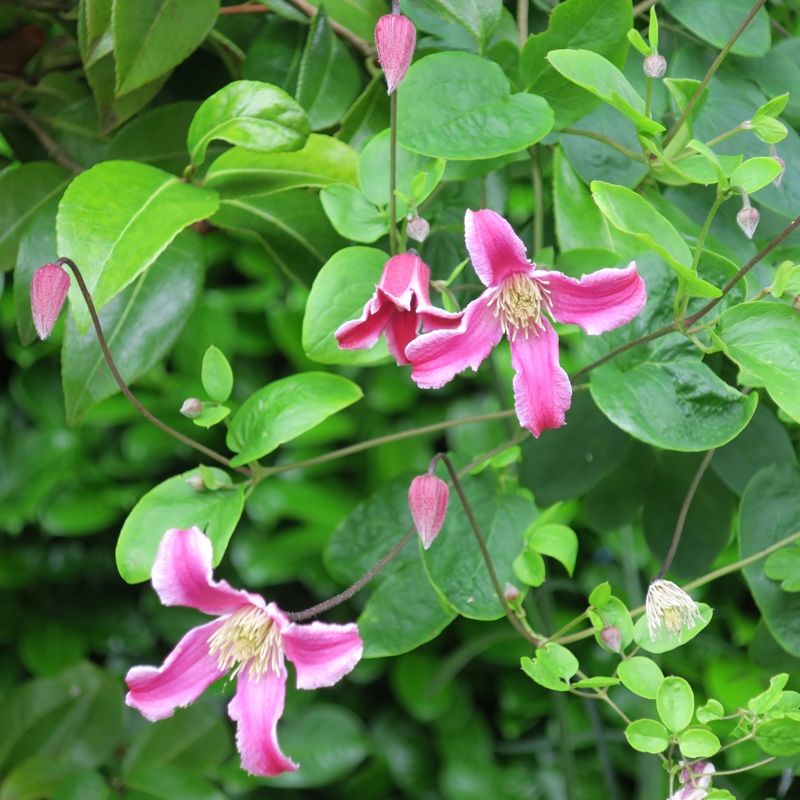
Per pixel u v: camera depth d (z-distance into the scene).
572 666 0.74
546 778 1.02
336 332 0.72
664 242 0.71
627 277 0.70
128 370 0.79
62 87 0.86
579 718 1.01
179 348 1.02
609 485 0.84
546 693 1.02
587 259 0.76
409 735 1.08
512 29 0.79
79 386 0.78
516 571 0.75
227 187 0.77
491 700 1.11
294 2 0.80
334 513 1.01
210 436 1.04
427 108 0.74
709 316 0.74
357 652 0.69
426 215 0.81
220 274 1.14
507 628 0.91
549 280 0.70
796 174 0.78
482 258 0.70
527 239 0.83
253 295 1.06
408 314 0.73
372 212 0.75
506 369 0.98
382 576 0.81
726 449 0.81
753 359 0.71
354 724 1.05
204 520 0.74
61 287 0.71
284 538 1.02
